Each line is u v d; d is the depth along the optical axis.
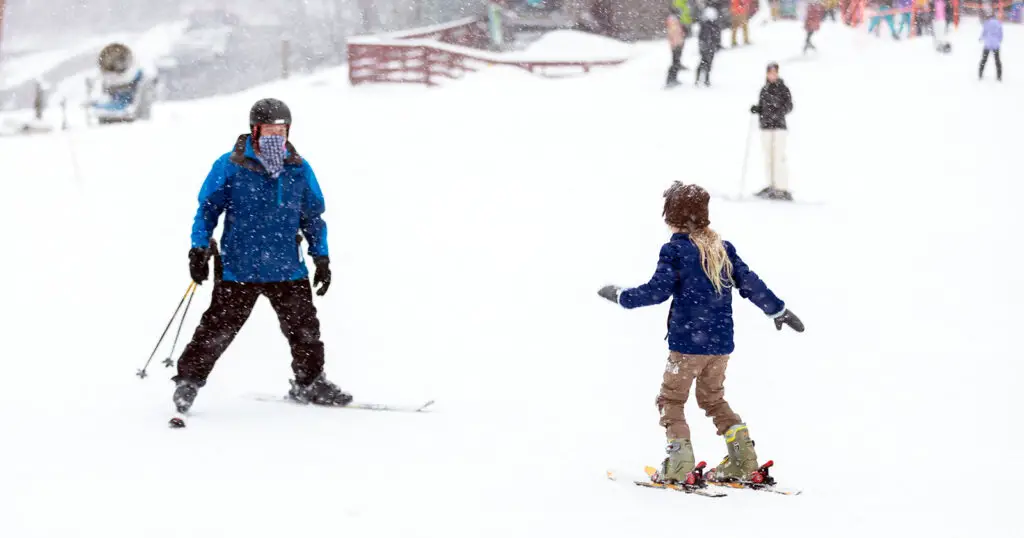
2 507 13.61
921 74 83.81
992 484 16.06
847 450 18.23
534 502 14.56
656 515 14.12
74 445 16.50
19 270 33.75
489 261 35.84
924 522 14.04
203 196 18.16
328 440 17.33
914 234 40.41
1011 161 55.59
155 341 25.45
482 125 70.19
